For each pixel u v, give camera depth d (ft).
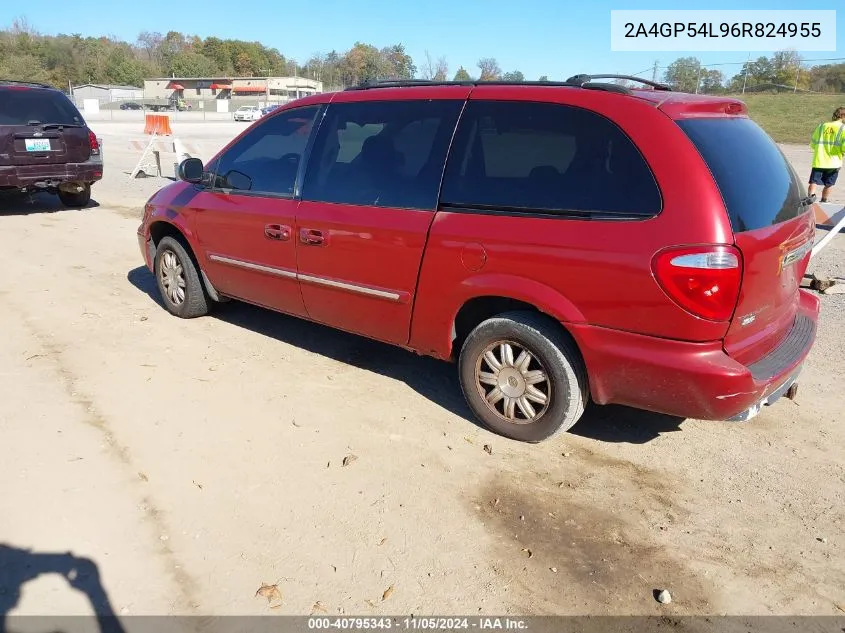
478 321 12.92
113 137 89.81
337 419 13.30
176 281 18.70
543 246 11.04
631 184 10.44
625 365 10.64
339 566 9.32
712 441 12.85
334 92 14.89
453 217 12.19
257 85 327.88
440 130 12.76
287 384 14.82
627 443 12.72
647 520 10.48
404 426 13.09
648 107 10.66
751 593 9.07
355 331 14.58
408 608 8.66
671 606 8.81
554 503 10.83
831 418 13.79
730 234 9.84
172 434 12.53
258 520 10.20
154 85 332.80
